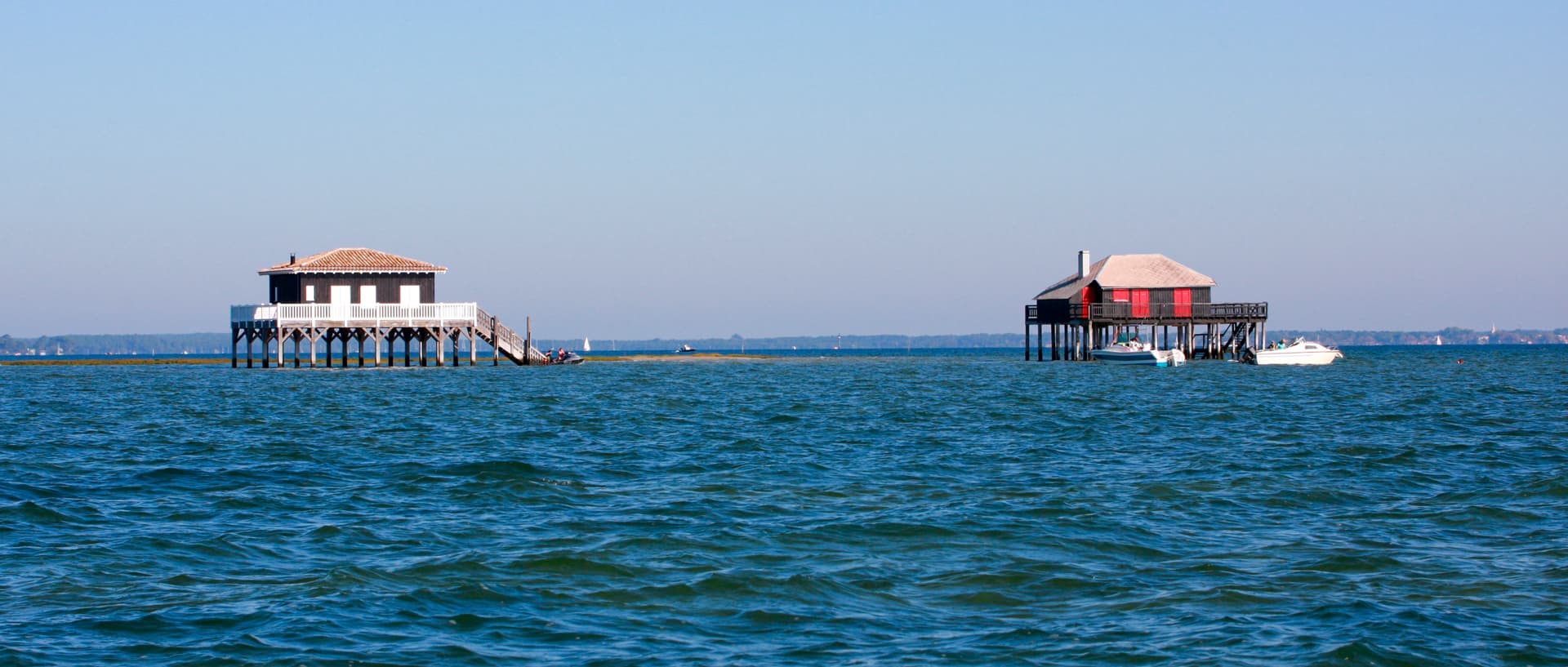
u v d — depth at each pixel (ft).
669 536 77.25
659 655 54.85
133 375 290.97
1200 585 66.03
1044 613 61.31
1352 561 70.69
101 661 53.16
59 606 61.16
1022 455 119.03
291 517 84.33
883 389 234.17
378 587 64.80
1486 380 272.51
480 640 56.65
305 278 288.92
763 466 111.04
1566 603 61.93
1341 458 114.11
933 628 58.95
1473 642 55.98
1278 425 149.28
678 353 558.97
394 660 53.67
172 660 53.36
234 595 63.31
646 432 143.84
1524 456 115.03
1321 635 56.95
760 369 345.72
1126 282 352.28
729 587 65.41
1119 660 54.24
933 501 90.79
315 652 54.44
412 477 102.58
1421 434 137.90
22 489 95.14
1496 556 71.92
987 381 264.72
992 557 72.49
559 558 70.85
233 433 141.79
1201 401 194.80
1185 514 85.30
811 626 59.06
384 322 294.05
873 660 54.29
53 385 244.63
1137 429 145.69
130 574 67.67
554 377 277.03
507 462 110.52
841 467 110.63
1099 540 76.59
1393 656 54.08
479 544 75.51
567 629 58.34
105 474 104.78
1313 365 347.15
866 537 77.66
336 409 178.81
